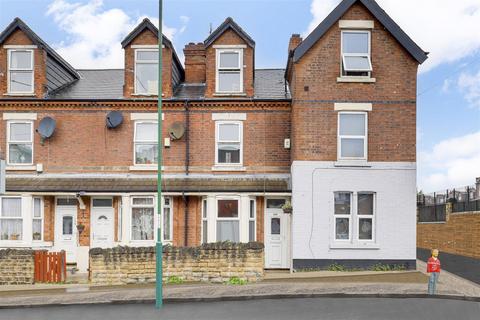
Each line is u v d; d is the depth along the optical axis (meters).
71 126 21.11
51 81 22.16
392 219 18.88
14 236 20.50
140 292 14.88
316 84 19.23
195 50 23.36
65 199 20.94
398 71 19.30
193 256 16.77
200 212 20.61
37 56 21.19
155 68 21.36
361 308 12.70
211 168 20.83
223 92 21.06
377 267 18.67
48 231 20.55
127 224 20.25
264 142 20.89
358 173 19.00
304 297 14.16
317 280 16.55
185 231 20.48
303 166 19.03
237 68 21.19
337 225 19.11
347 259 18.81
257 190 19.89
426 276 17.23
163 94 21.20
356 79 19.17
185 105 21.02
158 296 13.11
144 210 20.69
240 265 16.59
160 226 13.32
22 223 20.33
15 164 20.91
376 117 19.19
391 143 19.11
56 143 21.05
